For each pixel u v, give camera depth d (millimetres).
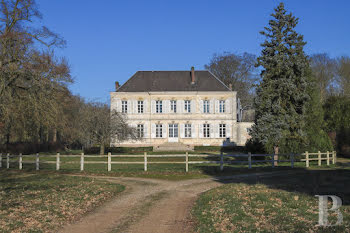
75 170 22359
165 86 48125
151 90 47719
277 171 21312
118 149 43062
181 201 12234
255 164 26438
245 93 60281
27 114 24375
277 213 9055
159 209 10859
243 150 42062
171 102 47500
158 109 47438
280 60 25703
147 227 8648
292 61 25766
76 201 11906
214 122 47062
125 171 21406
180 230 8344
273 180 16781
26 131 26656
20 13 24203
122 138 36375
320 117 26984
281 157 26781
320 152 26000
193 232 8125
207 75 49281
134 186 16000
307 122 26594
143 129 47188
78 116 41125
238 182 16391
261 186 13992
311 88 26750
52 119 24641
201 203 11445
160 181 17734
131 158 32938
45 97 24000
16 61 23266
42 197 12391
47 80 23734
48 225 8750
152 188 15367
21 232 8031
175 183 16953
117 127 36062
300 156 26078
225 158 32344
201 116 47094
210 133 46969
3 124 25359
